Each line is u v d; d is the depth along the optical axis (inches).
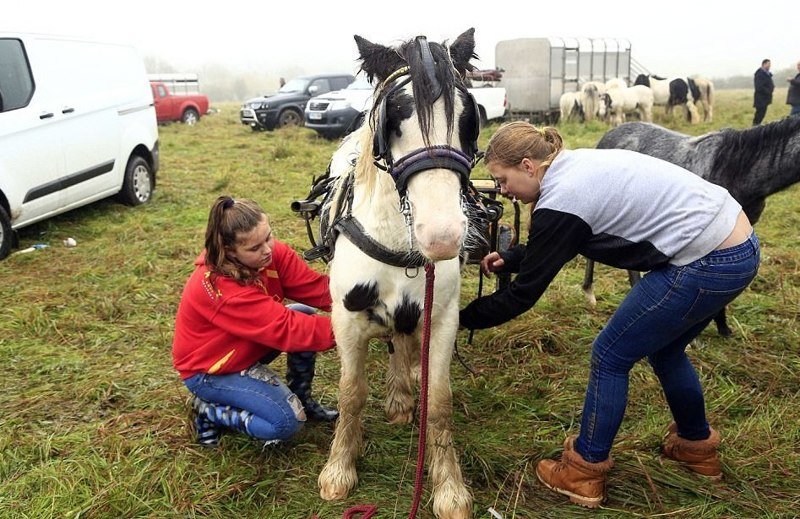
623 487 94.9
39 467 100.3
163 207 274.1
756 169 123.2
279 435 99.7
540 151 81.4
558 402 118.0
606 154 83.2
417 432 109.4
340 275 87.8
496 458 101.6
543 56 623.8
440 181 68.1
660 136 149.6
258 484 96.2
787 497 92.1
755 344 138.3
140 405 119.1
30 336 149.5
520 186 84.4
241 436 108.2
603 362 88.0
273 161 392.2
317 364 134.8
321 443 108.1
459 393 122.3
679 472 98.0
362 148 85.6
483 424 112.6
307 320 99.3
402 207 74.1
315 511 90.9
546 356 135.5
